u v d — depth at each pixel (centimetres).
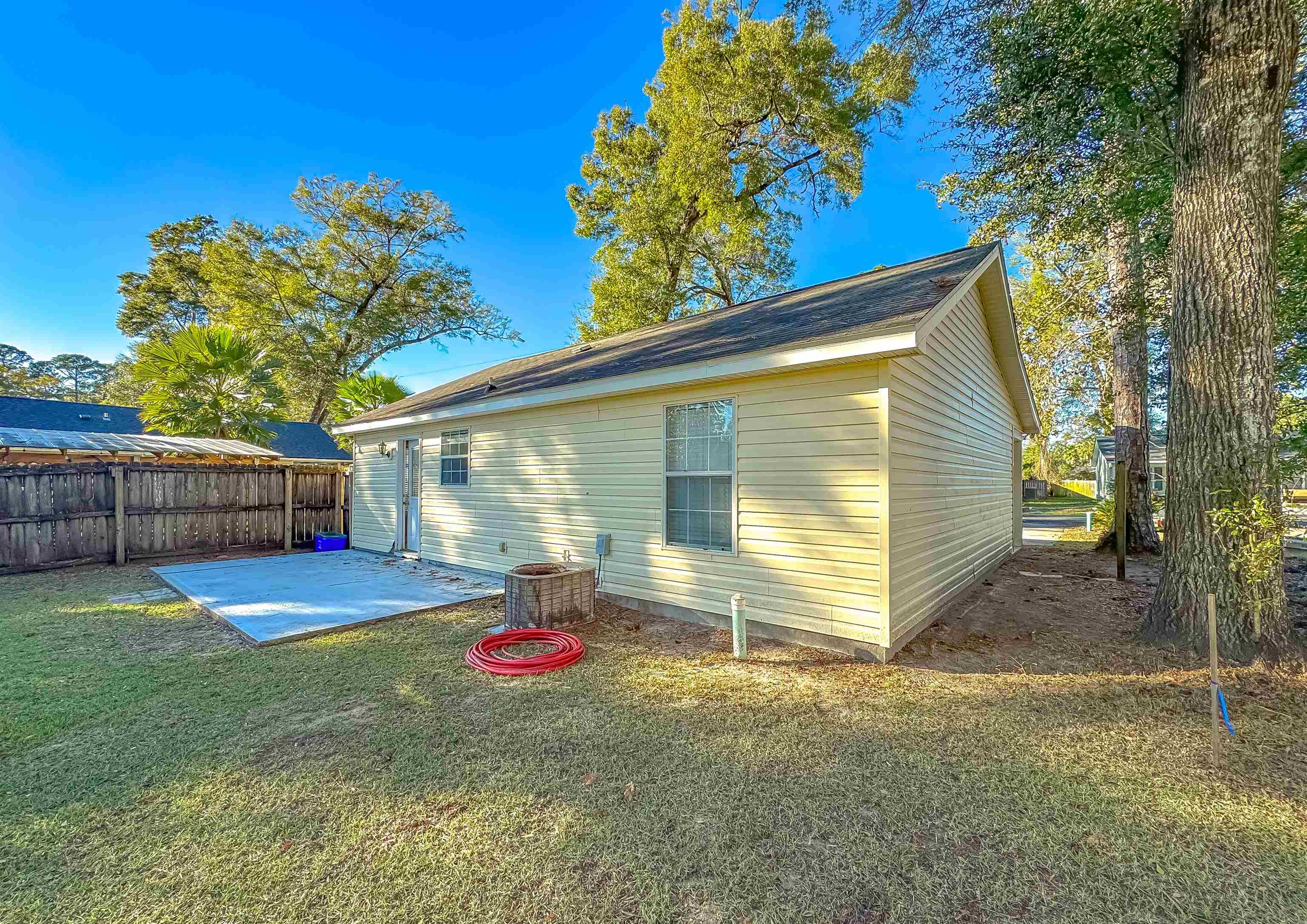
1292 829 216
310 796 240
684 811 231
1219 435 403
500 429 750
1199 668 391
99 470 858
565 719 321
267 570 816
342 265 2270
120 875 191
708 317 829
